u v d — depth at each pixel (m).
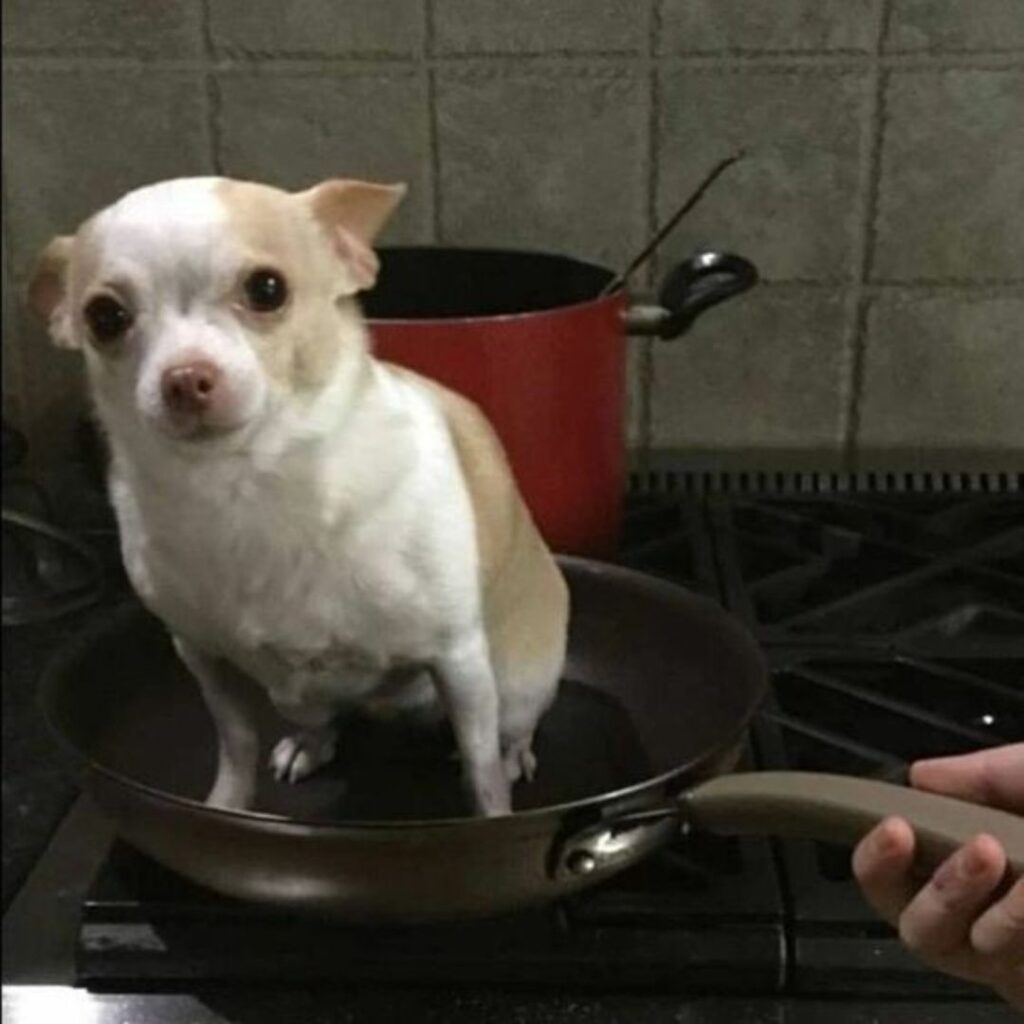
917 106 0.69
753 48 0.71
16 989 0.60
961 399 0.71
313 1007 0.59
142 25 0.72
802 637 0.74
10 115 0.77
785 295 0.82
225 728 0.71
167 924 0.61
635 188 0.84
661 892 0.62
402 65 0.75
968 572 0.73
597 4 0.67
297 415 0.63
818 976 0.59
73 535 0.85
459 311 0.87
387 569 0.66
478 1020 0.58
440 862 0.55
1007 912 0.47
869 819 0.51
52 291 0.65
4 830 0.66
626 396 0.86
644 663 0.77
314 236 0.64
